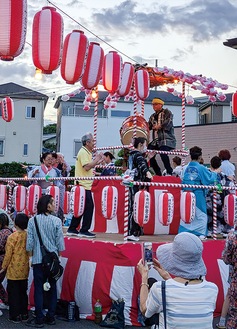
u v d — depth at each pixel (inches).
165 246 125.9
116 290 257.9
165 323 117.1
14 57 179.2
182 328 115.4
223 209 307.4
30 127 1294.3
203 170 301.0
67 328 249.8
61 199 359.3
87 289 265.9
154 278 249.9
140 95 325.7
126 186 270.7
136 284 257.1
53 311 255.3
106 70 259.4
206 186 291.1
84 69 218.2
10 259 259.9
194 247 119.3
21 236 260.7
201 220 301.6
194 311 116.3
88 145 301.0
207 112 1102.4
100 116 1280.8
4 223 280.8
